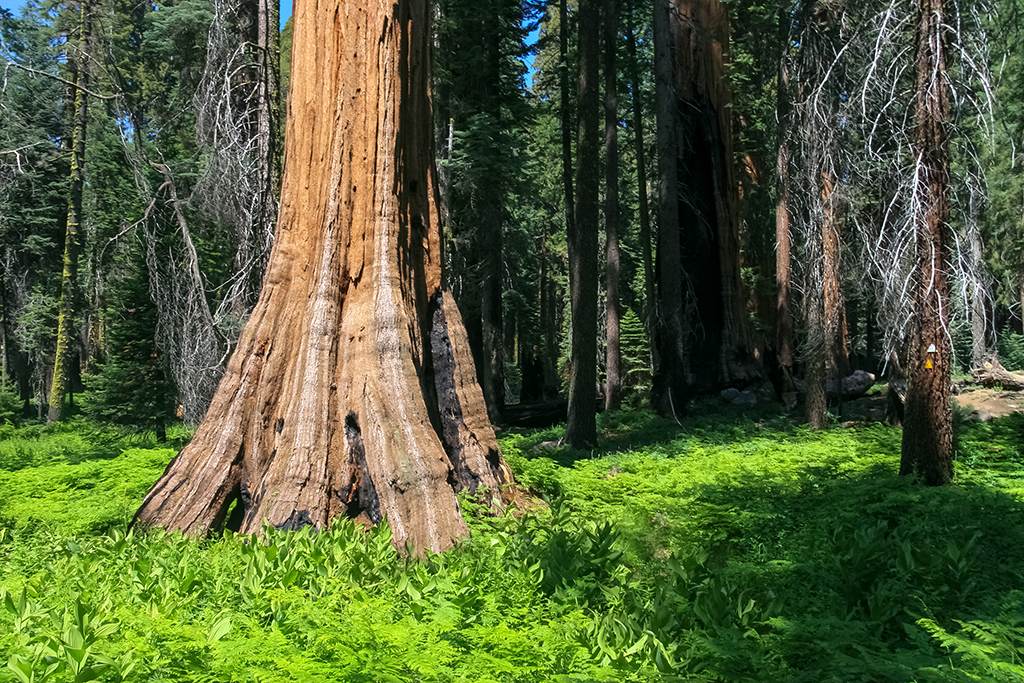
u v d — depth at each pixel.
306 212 8.26
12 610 4.86
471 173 19.72
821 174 15.49
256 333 8.02
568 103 24.66
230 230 15.88
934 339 9.46
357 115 8.26
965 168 10.52
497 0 20.84
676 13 24.64
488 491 8.18
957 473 10.18
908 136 11.32
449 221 20.34
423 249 8.84
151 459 12.46
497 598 5.16
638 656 4.29
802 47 15.82
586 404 15.72
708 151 24.64
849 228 16.41
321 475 7.48
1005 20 10.60
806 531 6.74
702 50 24.62
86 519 8.21
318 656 3.90
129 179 20.36
